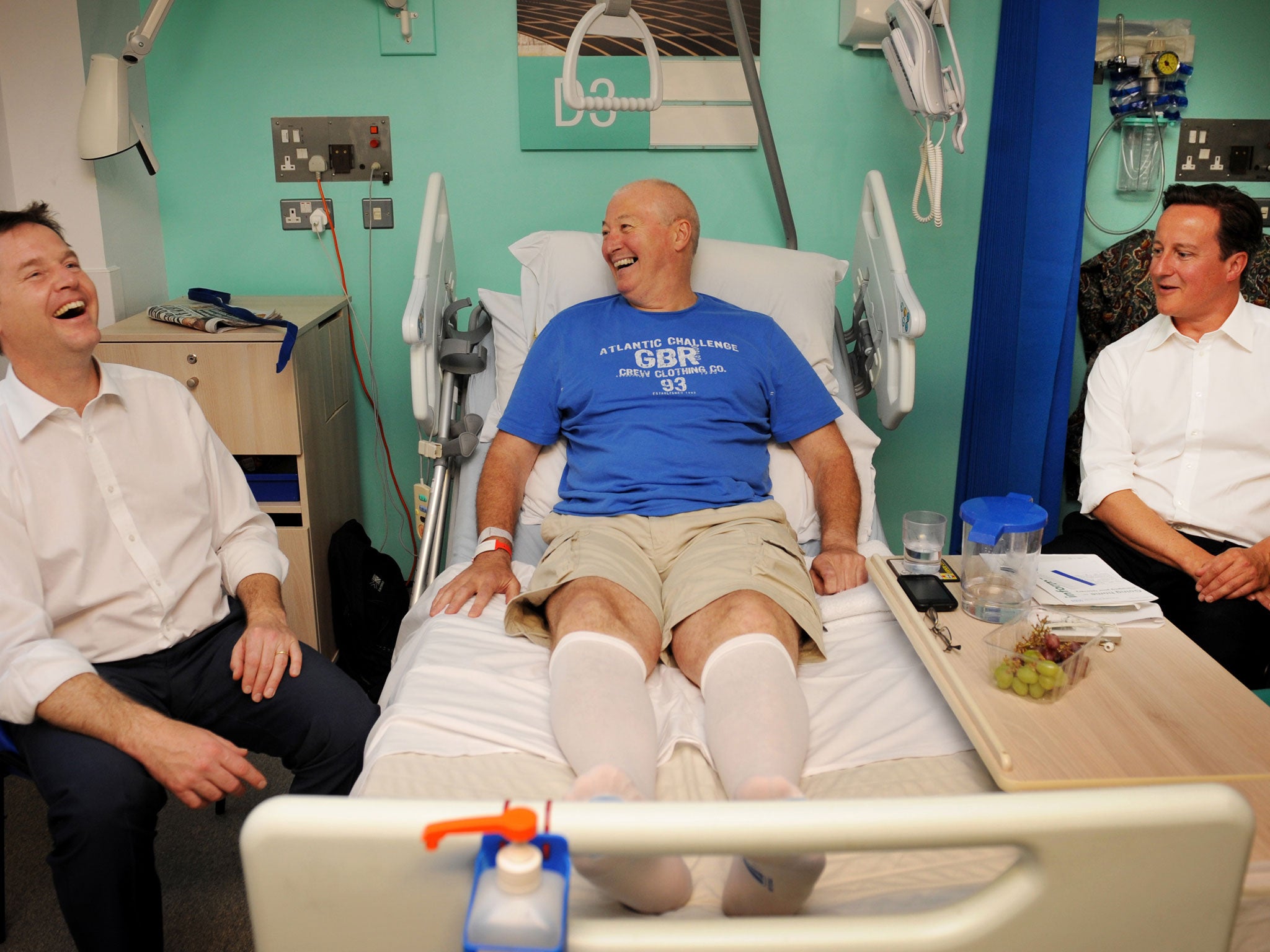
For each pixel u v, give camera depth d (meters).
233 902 1.69
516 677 1.47
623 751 1.18
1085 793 0.77
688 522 1.74
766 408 2.00
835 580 1.74
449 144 2.59
